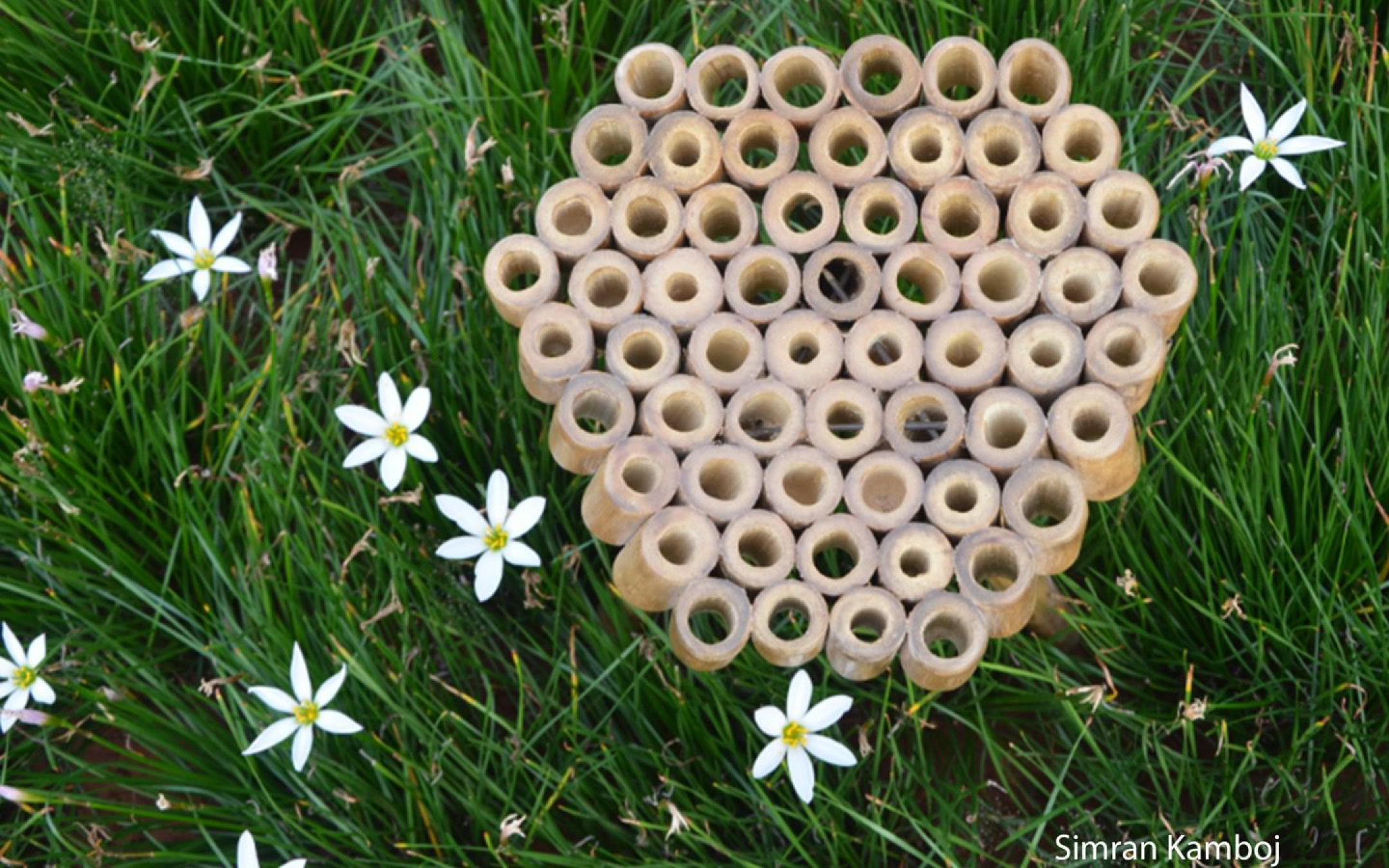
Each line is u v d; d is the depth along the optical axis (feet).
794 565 2.06
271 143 2.83
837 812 2.41
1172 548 2.48
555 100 2.78
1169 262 2.08
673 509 2.04
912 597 2.02
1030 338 2.08
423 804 2.33
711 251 2.13
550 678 2.44
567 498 2.53
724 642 2.02
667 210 2.14
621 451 2.06
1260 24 2.86
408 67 2.85
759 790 2.33
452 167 2.77
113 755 2.50
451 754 2.39
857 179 2.16
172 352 2.67
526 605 2.41
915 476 2.05
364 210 2.77
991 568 2.06
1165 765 2.36
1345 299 2.60
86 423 2.55
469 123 2.73
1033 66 2.19
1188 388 2.57
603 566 2.53
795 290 2.12
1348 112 2.73
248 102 2.82
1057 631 2.50
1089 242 2.12
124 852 2.38
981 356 2.08
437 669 2.52
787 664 2.05
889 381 2.08
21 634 2.50
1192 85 2.84
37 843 2.40
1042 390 2.06
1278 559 2.44
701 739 2.41
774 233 2.14
